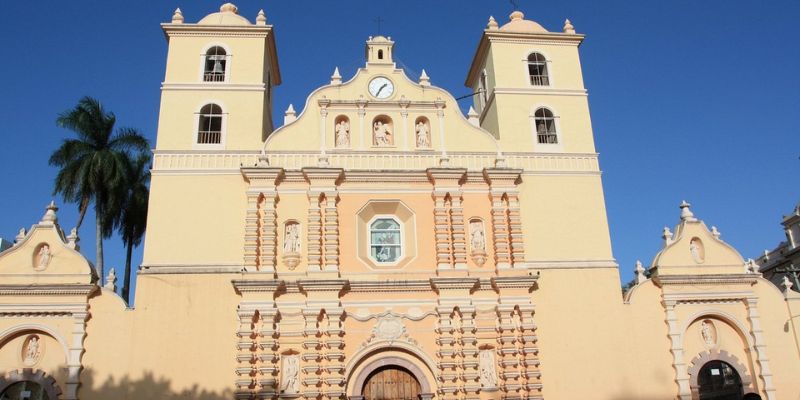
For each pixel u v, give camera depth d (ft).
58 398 88.89
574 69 119.34
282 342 93.56
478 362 95.61
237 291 94.79
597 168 111.04
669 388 98.94
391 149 107.04
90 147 137.59
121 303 93.66
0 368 89.92
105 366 90.48
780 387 100.73
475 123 112.16
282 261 98.27
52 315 92.27
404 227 104.78
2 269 93.66
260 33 114.21
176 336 92.48
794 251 178.40
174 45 111.96
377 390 95.25
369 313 96.63
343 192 103.09
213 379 90.84
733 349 103.19
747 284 105.09
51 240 96.02
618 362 98.94
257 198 100.48
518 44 119.55
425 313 97.40
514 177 105.60
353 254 99.86
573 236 105.50
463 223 103.14
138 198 146.00
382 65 112.88
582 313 100.78
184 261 96.73
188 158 103.45
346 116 108.58
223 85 109.81
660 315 102.58
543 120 115.03
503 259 101.35
